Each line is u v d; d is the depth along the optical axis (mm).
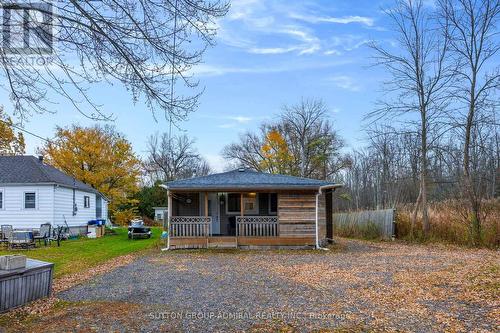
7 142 27984
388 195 35156
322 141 40844
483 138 19906
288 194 16500
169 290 8047
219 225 18672
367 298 7211
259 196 18578
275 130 42844
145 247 17359
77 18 4445
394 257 13156
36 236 18781
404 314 6145
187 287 8344
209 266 11453
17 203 21328
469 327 5465
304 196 16500
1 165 22562
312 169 41281
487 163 21078
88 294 7707
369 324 5672
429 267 10625
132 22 4531
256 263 12023
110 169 31312
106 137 32219
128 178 32125
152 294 7688
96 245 18641
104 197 29453
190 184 16281
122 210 34562
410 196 33969
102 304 6902
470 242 16547
